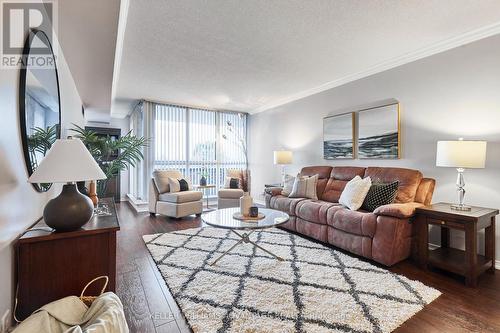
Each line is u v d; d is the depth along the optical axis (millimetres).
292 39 2693
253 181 6309
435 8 2160
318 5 2109
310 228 3223
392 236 2389
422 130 3014
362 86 3697
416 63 3059
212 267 2408
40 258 1339
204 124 6004
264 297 1882
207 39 2684
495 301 1863
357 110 3766
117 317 1102
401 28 2484
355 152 3807
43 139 1753
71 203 1413
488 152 2490
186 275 2242
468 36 2584
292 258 2631
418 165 3053
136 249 2932
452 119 2750
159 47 2863
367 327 1555
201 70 3586
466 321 1631
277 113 5453
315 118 4512
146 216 4672
